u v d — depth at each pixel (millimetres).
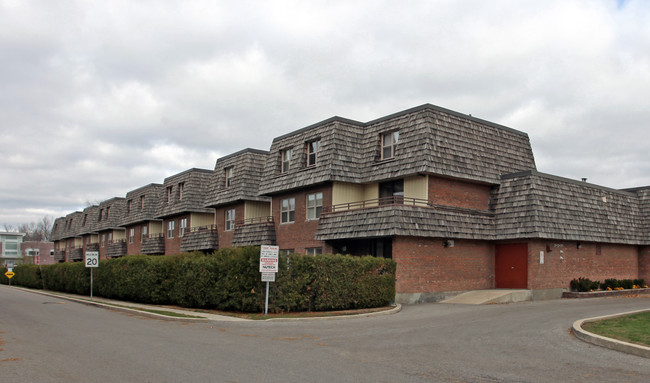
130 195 51219
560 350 10578
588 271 26375
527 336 12359
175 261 23109
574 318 15320
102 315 19344
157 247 43750
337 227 23641
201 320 16547
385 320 16266
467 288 23750
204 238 36188
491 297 21609
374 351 10711
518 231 23328
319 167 25219
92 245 61031
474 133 24797
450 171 22875
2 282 55375
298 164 26969
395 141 24547
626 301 22234
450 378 8297
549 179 24484
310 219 26547
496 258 25078
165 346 11461
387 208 21516
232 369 8930
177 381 8078
